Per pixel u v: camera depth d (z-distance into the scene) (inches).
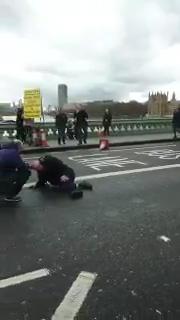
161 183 258.1
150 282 118.6
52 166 231.0
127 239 153.6
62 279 120.3
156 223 173.5
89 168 309.6
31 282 118.4
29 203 204.5
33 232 161.5
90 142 503.8
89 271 125.7
